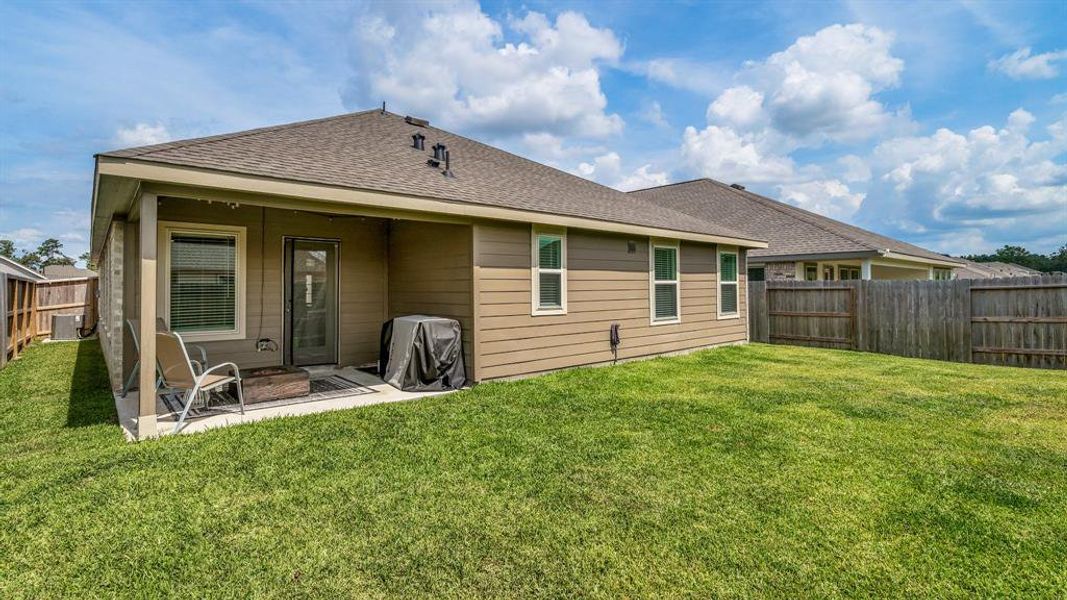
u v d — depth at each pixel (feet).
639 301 29.58
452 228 22.81
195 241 21.33
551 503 10.38
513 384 21.89
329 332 25.63
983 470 12.32
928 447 13.93
